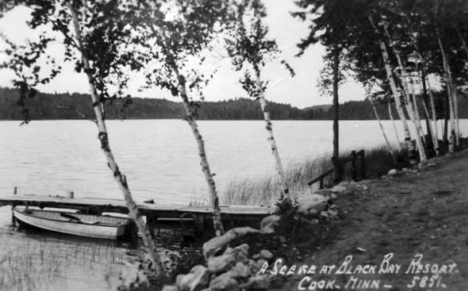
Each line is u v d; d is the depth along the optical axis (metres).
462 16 22.33
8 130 172.25
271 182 30.89
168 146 89.94
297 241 9.81
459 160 18.03
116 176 12.36
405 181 14.44
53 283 14.95
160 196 33.19
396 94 20.83
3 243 21.22
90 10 12.60
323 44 22.83
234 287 7.61
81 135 141.25
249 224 19.97
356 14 20.66
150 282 10.77
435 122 25.23
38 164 57.75
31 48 12.27
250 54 15.99
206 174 14.27
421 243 8.79
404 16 21.69
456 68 28.34
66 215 23.81
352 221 10.61
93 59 13.10
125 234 21.25
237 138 115.62
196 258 10.74
